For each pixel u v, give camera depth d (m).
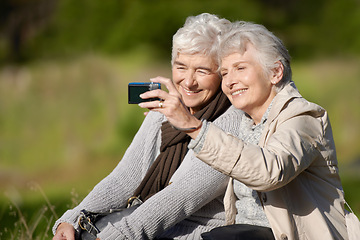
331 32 29.75
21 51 32.34
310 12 30.44
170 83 2.74
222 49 3.13
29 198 10.05
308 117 2.88
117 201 3.59
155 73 20.00
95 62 18.86
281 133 2.76
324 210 2.91
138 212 3.13
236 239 2.86
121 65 19.22
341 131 18.42
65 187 12.63
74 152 16.25
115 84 17.97
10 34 32.75
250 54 3.04
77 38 29.44
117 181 3.63
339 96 19.86
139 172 3.68
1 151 16.55
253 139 3.14
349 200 9.37
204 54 3.43
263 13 29.03
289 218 2.85
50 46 30.31
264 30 3.08
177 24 27.02
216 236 2.90
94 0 29.17
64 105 17.78
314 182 2.93
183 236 3.32
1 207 8.23
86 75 18.28
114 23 29.03
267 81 3.06
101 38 28.89
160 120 3.71
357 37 28.89
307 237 2.86
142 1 28.39
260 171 2.58
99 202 3.53
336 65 22.58
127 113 16.95
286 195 2.88
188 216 3.33
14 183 14.13
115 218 3.24
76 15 29.80
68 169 15.34
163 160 3.52
